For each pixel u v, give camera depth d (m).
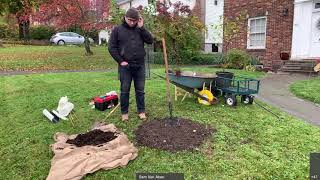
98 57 20.05
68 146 4.62
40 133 5.49
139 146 4.82
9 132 5.67
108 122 5.87
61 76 11.71
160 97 7.76
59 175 3.96
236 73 13.05
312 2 13.79
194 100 7.45
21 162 4.57
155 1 16.75
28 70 14.80
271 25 15.14
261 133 5.37
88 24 18.66
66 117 6.29
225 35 15.27
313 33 14.01
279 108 7.15
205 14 26.98
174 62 17.97
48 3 18.59
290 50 14.65
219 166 4.24
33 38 34.78
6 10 29.28
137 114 6.29
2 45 25.86
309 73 13.02
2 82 10.25
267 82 10.99
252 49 16.19
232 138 5.12
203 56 19.25
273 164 4.28
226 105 7.05
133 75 5.92
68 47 27.03
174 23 16.19
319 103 7.75
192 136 5.06
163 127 5.36
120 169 4.19
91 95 8.02
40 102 7.39
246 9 16.39
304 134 5.35
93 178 4.02
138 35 5.71
